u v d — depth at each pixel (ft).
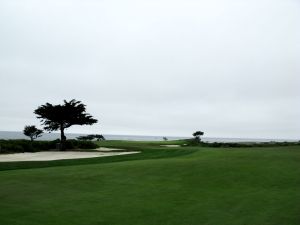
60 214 36.09
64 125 156.76
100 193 45.68
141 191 47.03
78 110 154.10
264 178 55.31
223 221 34.58
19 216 35.09
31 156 109.40
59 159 94.02
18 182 51.13
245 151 92.27
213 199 43.06
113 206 39.47
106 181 53.11
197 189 48.49
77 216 35.55
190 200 42.52
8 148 129.80
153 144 190.90
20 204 39.60
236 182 52.80
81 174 58.23
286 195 44.93
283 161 70.69
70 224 32.99
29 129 190.29
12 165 74.13
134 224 33.40
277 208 39.06
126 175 57.67
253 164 67.15
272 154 82.07
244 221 34.60
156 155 101.19
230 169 62.28
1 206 38.65
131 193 45.85
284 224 33.81
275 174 57.98
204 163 68.95
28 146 137.39
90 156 109.19
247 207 39.50
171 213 37.06
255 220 34.94
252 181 53.31
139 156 99.14
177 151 110.32
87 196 43.91
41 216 35.27
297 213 37.22
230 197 44.01
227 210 38.29
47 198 42.52
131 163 71.51
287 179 54.44
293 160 72.02
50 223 33.09
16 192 45.06
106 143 199.21
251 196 44.55
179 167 64.75
